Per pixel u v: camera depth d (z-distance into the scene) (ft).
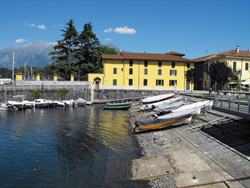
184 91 183.01
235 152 46.96
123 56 193.36
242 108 56.08
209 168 41.86
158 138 66.08
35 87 155.02
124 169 44.93
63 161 49.88
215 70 123.75
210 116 81.05
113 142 64.28
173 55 215.72
